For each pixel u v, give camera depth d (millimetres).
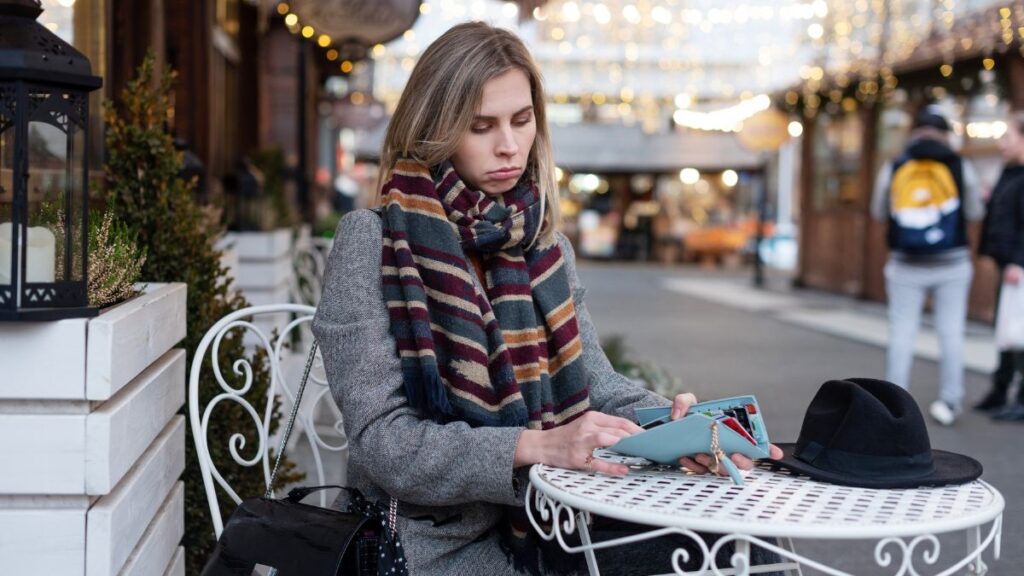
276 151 9922
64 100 2156
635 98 19203
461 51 2516
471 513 2473
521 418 2439
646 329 13070
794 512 1997
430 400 2355
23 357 2096
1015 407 7617
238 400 2904
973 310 13562
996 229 7605
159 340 2602
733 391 8555
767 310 15734
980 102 13352
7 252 2113
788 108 18578
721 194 33531
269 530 2277
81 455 2117
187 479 3393
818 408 2336
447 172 2529
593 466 2240
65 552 2129
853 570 4320
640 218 31156
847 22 15102
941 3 13539
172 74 3623
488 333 2490
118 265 2510
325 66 16344
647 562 2514
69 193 2172
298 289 7488
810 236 19375
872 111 16516
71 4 4203
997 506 2055
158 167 3484
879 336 12469
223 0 9031
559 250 2705
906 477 2205
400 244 2469
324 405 7461
